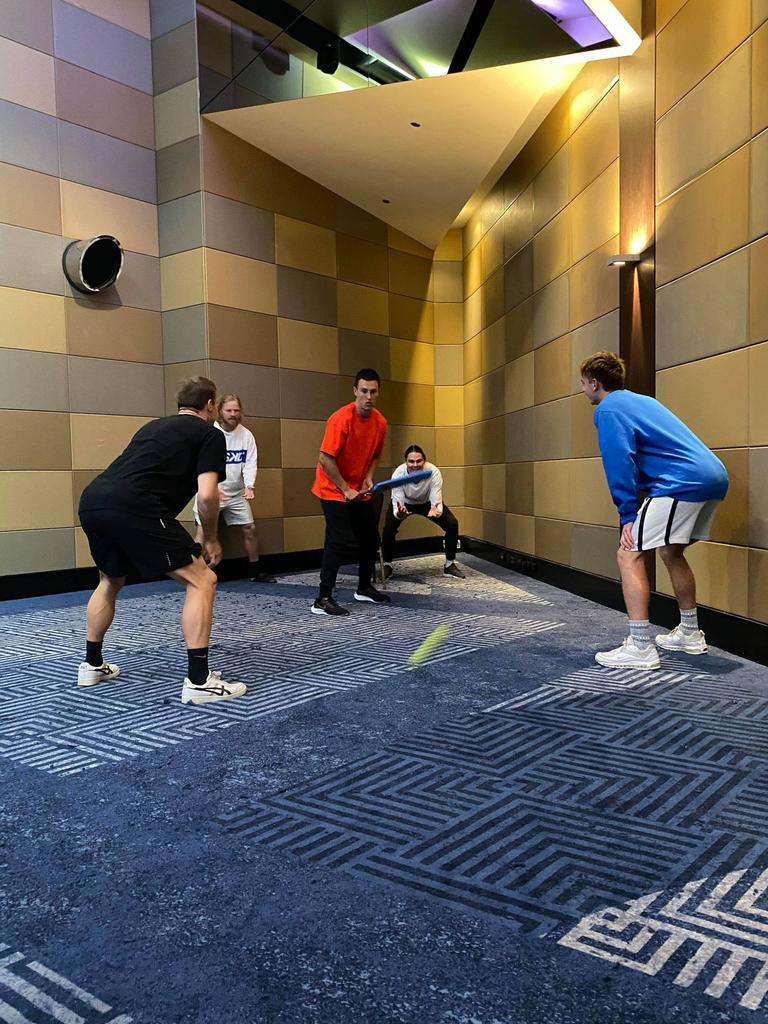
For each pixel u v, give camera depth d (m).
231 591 5.96
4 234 5.70
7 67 5.70
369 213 7.98
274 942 1.37
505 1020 1.16
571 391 5.53
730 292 3.49
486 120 5.93
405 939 1.38
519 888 1.55
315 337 7.35
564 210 5.61
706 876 1.59
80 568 6.20
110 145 6.30
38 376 5.90
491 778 2.14
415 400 8.73
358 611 4.95
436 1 4.76
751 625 3.43
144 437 3.00
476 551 8.51
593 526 5.21
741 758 2.27
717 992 1.22
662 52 4.09
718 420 3.62
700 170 3.73
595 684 3.13
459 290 9.07
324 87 5.48
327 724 2.66
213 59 6.05
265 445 6.87
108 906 1.51
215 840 1.79
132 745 2.48
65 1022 1.17
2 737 2.58
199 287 6.34
